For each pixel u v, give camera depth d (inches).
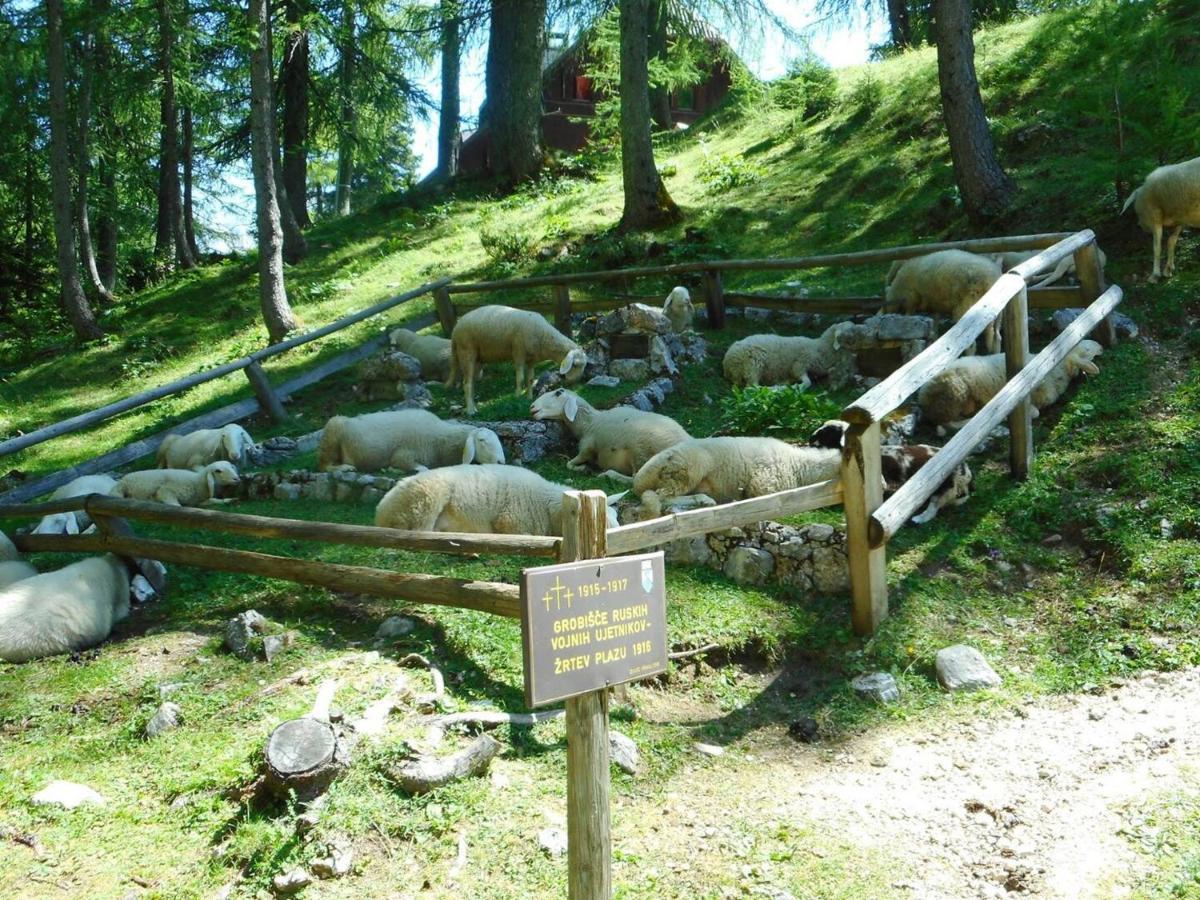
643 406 385.7
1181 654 213.2
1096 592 241.1
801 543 252.4
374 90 935.7
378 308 523.2
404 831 160.4
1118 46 462.0
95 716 204.4
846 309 451.5
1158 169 377.4
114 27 874.1
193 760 182.5
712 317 483.5
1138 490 271.4
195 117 1070.4
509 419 393.4
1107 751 185.8
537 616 115.8
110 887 152.1
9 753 192.1
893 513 223.0
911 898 151.4
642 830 169.9
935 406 321.7
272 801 166.6
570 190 871.1
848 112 785.6
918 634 230.8
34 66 890.7
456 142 1072.8
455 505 266.2
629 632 126.6
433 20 933.8
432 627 229.1
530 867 154.5
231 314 730.8
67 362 677.9
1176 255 402.9
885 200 622.5
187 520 254.7
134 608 267.6
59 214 716.7
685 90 1357.0
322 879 152.2
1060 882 152.9
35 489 394.3
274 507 339.9
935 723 203.8
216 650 229.1
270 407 467.5
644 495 275.4
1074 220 462.3
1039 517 274.5
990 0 876.0
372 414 358.0
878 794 180.1
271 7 834.8
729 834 167.8
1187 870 150.8
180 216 1013.2
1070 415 318.3
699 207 705.0
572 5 850.8
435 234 831.1
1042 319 380.2
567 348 415.5
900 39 978.1
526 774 178.2
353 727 178.4
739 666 229.3
